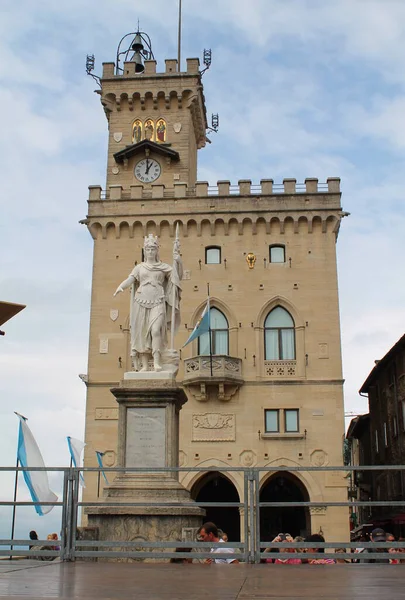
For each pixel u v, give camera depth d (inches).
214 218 1886.1
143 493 665.0
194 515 659.4
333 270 1851.6
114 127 2121.1
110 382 1807.3
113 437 1770.4
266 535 1958.7
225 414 1771.7
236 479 1733.5
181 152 2085.4
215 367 1755.7
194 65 2133.4
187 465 1747.0
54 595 282.7
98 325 1850.4
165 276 775.1
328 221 1878.7
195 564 486.6
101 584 329.7
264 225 1889.8
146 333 748.6
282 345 1829.5
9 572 389.7
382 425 2197.3
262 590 307.3
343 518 1680.6
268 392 1781.5
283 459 1737.2
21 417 914.7
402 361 1891.0
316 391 1777.8
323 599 270.7
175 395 711.1
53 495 837.2
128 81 2124.8
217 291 1857.8
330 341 1809.8
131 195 1921.8
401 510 1844.2
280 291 1847.9
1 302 473.7
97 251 1903.3
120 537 638.5
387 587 315.6
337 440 1743.4
